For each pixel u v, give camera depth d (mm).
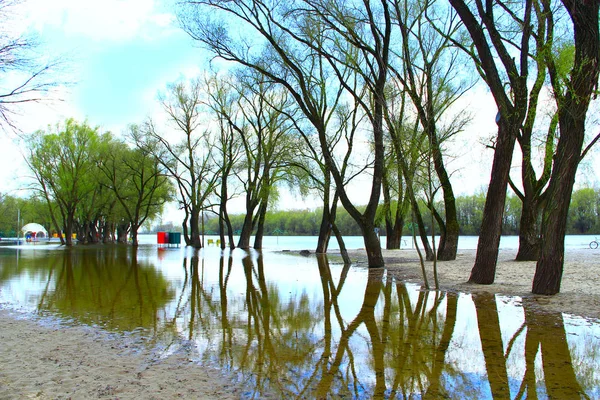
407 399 4738
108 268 20719
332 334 7633
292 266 22000
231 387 5055
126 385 5078
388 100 15547
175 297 11812
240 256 30969
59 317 8977
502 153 12672
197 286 14172
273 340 7207
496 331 7719
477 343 6980
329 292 12727
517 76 12180
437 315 9172
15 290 12938
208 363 5953
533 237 19516
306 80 20172
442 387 5105
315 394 4867
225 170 39938
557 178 10766
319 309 10023
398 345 6902
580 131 10344
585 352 6434
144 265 22719
